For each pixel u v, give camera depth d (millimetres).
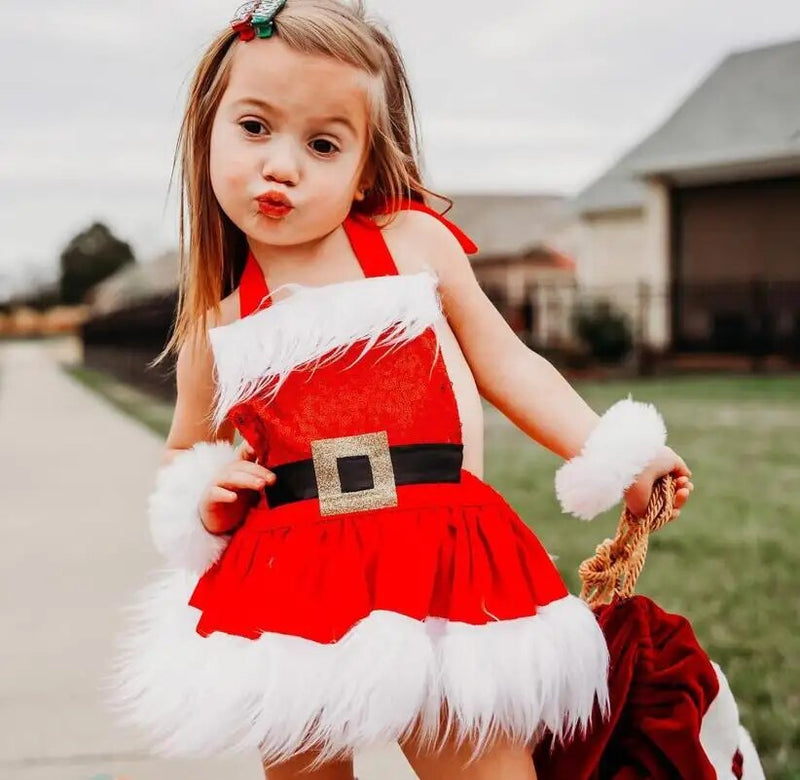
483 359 1918
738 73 23234
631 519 1880
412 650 1551
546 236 39438
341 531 1664
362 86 1737
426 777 1685
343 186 1755
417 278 1805
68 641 4188
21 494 7867
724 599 4293
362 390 1727
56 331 84812
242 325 1791
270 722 1566
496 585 1655
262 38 1732
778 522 5836
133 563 5512
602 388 15727
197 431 1974
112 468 9305
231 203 1769
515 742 1637
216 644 1644
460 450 1765
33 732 3303
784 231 20359
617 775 1745
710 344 21047
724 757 1838
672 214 21656
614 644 1795
